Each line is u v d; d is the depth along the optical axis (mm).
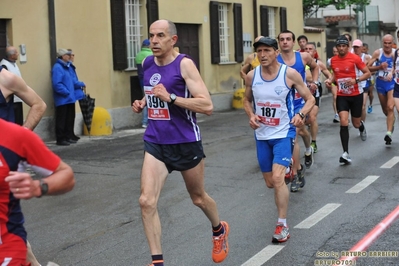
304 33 29797
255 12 25359
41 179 3730
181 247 7102
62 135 14945
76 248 7203
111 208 9047
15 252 3822
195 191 6258
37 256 6945
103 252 7027
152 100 6090
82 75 17047
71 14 16625
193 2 21578
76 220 8438
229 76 23922
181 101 5891
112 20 17516
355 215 8250
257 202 9164
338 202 8992
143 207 5820
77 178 11172
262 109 7508
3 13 14703
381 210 8477
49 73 15805
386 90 14578
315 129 13180
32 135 3773
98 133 16531
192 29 21922
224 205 9023
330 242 7121
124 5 17938
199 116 21375
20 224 3879
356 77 12344
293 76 7430
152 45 6039
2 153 3680
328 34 36094
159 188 5980
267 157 7617
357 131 16688
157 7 19453
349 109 12625
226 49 24156
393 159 12391
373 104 24672
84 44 17109
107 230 7926
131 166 12242
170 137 6027
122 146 14703
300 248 6930
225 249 6445
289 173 8000
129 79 18297
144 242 7379
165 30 6027
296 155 9562
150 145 6066
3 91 5793
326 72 16000
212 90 22922
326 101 27109
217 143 15188
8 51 13711
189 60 6102
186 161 6109
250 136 16344
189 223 8102
